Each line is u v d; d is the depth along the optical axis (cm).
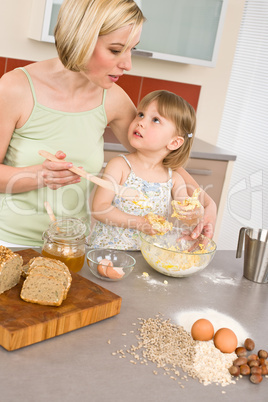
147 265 159
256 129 376
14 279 122
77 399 97
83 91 164
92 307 120
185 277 155
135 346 117
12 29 285
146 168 186
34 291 116
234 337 122
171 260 147
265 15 370
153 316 130
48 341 112
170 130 176
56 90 160
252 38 385
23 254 140
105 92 170
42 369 103
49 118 161
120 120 183
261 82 375
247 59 390
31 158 162
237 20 340
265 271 159
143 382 105
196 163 291
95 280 142
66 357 108
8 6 279
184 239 162
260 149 372
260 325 136
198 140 327
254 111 380
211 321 132
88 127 169
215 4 296
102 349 113
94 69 142
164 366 111
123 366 109
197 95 347
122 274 141
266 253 157
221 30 305
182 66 335
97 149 174
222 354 119
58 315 114
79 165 171
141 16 138
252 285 159
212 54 310
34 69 158
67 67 143
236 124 398
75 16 132
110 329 121
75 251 139
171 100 176
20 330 106
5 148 160
